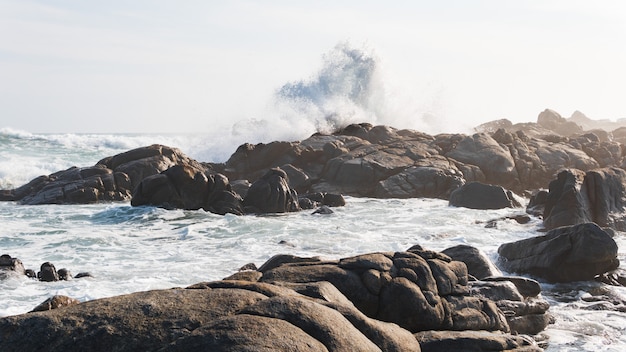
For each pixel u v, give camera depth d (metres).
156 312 7.70
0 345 7.40
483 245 22.33
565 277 17.36
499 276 14.48
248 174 41.97
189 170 32.84
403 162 39.94
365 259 10.84
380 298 10.44
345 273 10.49
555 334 12.66
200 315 7.65
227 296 8.05
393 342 8.57
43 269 16.91
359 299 10.34
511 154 42.03
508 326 11.40
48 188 36.34
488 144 42.03
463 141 42.44
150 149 39.84
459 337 9.88
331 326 7.69
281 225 26.77
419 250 11.63
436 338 9.90
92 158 52.41
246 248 21.88
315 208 33.56
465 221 28.25
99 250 21.61
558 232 17.88
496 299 12.68
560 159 42.12
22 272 16.98
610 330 13.03
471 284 12.91
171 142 64.06
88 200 35.62
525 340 10.25
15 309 13.77
